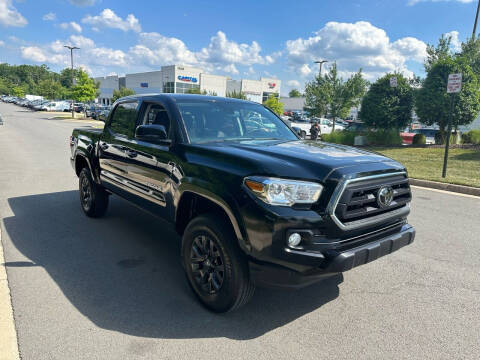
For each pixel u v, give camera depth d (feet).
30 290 11.12
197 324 9.61
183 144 11.24
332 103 81.05
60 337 8.86
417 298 11.35
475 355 8.64
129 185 13.98
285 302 10.93
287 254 8.35
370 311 10.53
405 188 10.43
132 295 11.03
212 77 238.27
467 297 11.48
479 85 50.16
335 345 8.89
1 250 14.12
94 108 153.07
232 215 8.96
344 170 8.77
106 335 9.00
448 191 28.76
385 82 58.23
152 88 242.17
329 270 8.50
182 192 10.57
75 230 16.53
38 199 21.74
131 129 14.05
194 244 10.43
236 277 9.23
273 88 275.39
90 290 11.25
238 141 11.93
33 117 135.85
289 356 8.42
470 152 46.11
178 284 11.82
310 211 8.50
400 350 8.76
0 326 9.18
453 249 15.67
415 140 56.13
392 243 9.72
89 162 16.85
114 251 14.34
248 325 9.64
